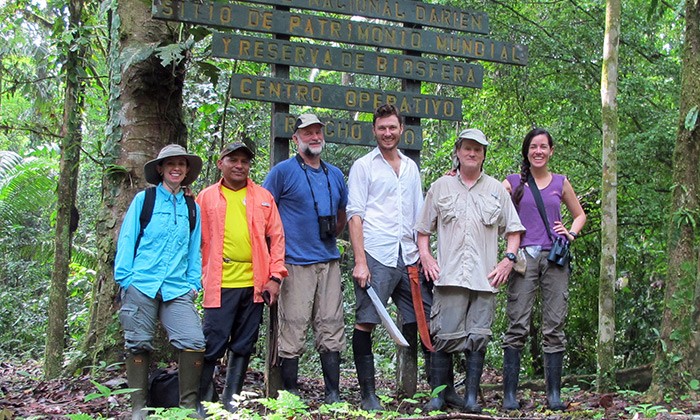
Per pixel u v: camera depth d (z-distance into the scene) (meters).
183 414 3.51
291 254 4.67
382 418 4.06
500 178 8.94
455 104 5.86
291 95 5.33
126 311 4.11
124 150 5.95
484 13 6.02
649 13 6.97
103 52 7.45
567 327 8.55
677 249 5.04
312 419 3.96
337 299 4.77
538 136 4.98
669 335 4.97
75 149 6.64
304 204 4.71
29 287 12.69
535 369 8.36
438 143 9.95
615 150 5.95
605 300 5.81
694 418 3.99
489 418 4.05
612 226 5.87
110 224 5.92
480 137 4.75
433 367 4.84
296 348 4.63
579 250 8.58
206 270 4.49
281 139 5.28
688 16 5.10
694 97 5.04
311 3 5.47
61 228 6.45
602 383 5.70
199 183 9.06
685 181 5.05
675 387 4.89
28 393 5.46
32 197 12.54
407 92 5.73
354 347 4.88
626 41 8.45
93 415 4.45
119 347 5.81
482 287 4.70
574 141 8.48
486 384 6.91
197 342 4.18
